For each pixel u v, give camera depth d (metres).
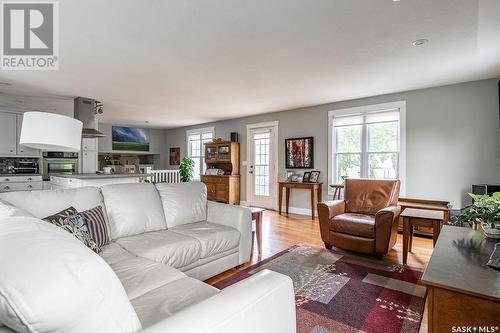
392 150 4.44
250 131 6.61
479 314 1.13
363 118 4.72
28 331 0.60
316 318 1.82
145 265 1.60
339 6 1.98
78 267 0.64
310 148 5.37
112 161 8.92
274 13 2.07
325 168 5.20
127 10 2.03
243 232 2.65
